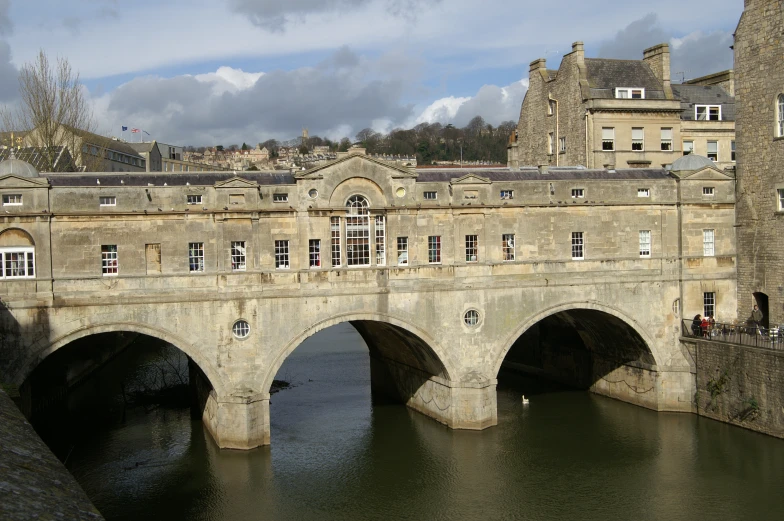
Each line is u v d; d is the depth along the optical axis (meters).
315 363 66.81
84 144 63.41
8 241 36.78
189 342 38.94
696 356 45.88
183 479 36.84
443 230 42.91
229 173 42.62
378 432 44.50
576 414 47.72
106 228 37.91
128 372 62.38
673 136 62.28
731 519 31.92
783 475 36.09
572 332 55.56
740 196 48.16
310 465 38.97
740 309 48.44
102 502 34.16
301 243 40.69
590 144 60.34
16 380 36.25
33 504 12.34
